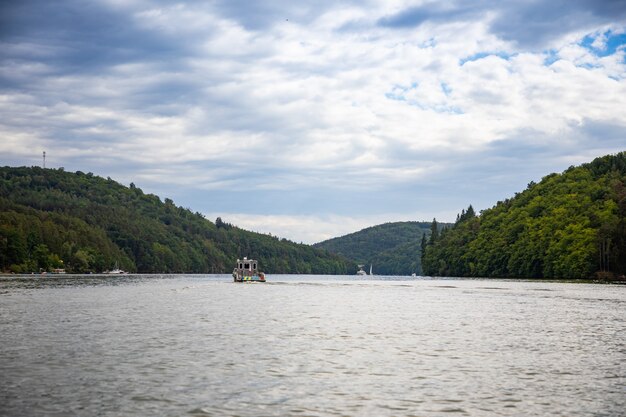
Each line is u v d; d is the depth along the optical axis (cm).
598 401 2520
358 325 5347
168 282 17800
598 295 10500
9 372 2945
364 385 2767
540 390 2705
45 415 2228
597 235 18488
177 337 4297
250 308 7312
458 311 7056
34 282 14612
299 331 4806
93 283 14938
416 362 3378
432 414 2303
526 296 10319
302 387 2711
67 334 4362
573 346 4053
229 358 3422
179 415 2248
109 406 2355
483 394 2620
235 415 2261
